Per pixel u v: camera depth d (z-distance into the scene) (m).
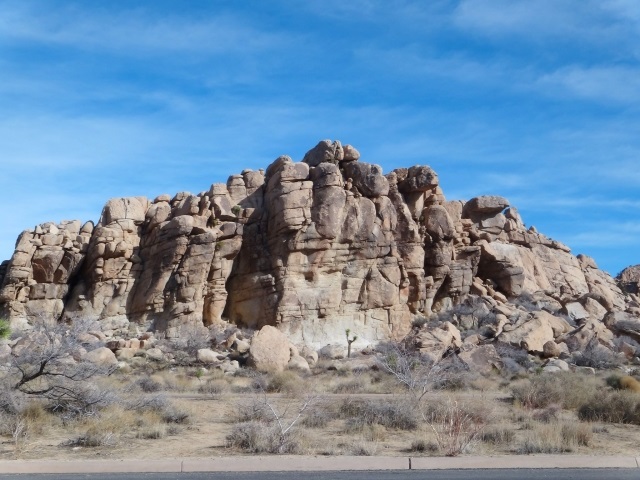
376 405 19.47
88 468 12.59
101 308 46.62
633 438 16.88
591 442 15.59
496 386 29.77
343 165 49.31
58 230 48.44
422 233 49.16
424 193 50.47
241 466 12.73
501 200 58.84
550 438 15.05
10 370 19.94
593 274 66.31
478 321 46.00
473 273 51.28
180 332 44.41
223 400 24.22
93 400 18.64
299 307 44.94
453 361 35.62
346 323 45.47
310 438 15.66
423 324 46.25
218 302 45.94
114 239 47.56
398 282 47.12
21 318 46.16
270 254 46.75
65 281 47.38
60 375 19.05
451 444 14.59
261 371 35.53
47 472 12.44
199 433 17.12
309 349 40.72
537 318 43.09
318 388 28.64
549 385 24.27
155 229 47.84
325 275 46.28
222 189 48.69
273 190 47.84
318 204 46.72
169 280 46.12
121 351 39.19
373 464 12.93
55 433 16.62
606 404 20.61
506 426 17.58
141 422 18.02
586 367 37.09
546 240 63.31
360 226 47.19
